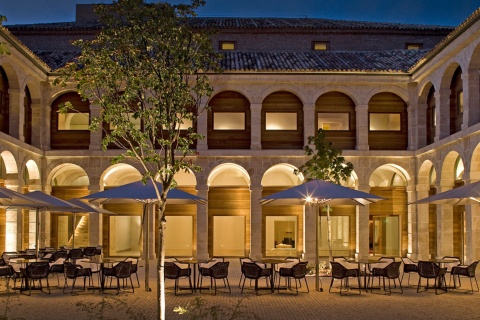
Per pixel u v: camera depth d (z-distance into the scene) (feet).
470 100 78.89
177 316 47.98
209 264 65.87
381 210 104.37
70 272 60.90
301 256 101.50
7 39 77.97
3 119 88.17
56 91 99.91
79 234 105.09
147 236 63.52
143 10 43.80
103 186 101.60
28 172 99.86
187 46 45.32
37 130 98.78
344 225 104.27
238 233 103.50
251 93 99.81
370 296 59.36
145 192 62.49
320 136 81.25
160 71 43.57
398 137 102.94
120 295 59.52
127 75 43.83
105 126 101.09
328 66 100.78
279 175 105.40
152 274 78.59
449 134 89.81
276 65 100.99
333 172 81.05
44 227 99.60
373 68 99.96
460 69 88.48
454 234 93.04
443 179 89.40
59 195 103.76
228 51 113.29
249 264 61.62
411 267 67.51
